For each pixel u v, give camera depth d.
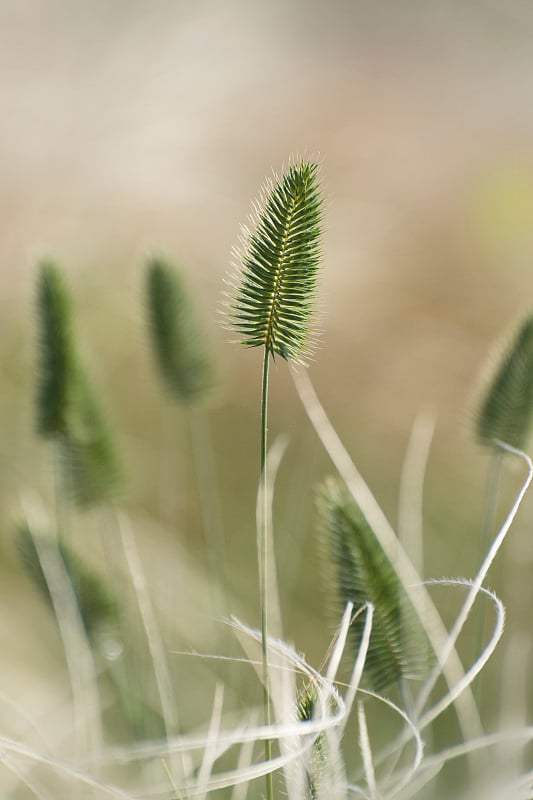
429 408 1.03
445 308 1.17
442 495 0.92
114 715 0.62
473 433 0.55
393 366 1.08
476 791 0.53
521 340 0.55
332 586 0.51
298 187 0.46
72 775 0.52
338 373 1.08
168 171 1.21
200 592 0.69
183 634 0.65
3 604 0.71
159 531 0.72
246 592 0.76
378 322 1.13
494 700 0.66
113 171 1.19
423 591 0.54
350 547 0.50
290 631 0.72
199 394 0.60
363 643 0.49
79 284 1.01
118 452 0.57
